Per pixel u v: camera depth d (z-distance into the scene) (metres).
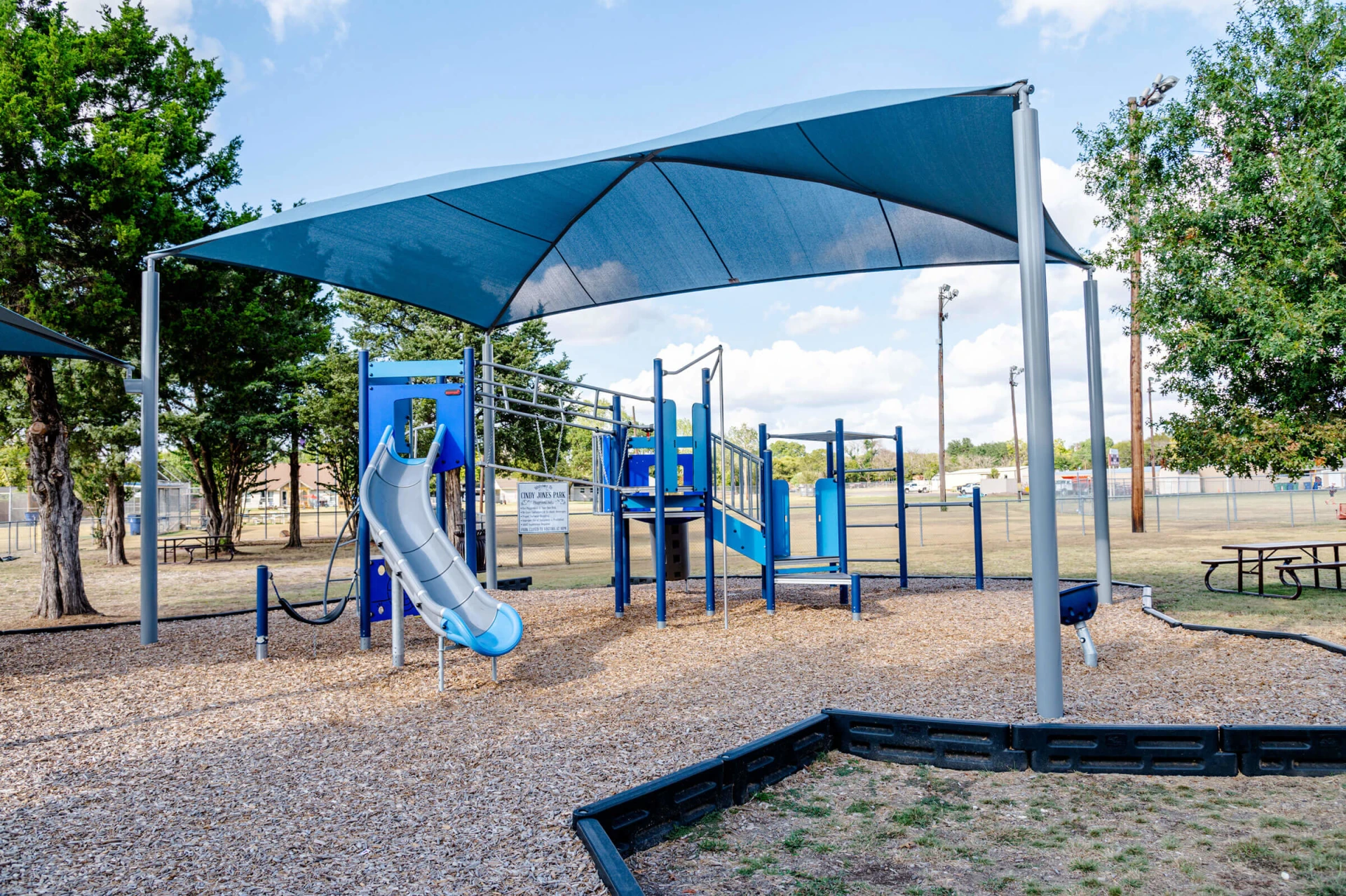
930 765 4.02
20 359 10.75
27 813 3.46
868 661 6.23
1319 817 3.23
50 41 10.09
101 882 2.76
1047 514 4.62
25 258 9.77
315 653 7.04
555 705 5.15
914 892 2.69
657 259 9.98
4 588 14.34
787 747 3.88
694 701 5.14
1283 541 17.05
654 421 8.28
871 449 93.19
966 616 8.31
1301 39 7.23
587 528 35.00
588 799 3.44
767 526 8.78
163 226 10.73
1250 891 2.64
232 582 14.68
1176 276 7.64
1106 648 6.57
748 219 8.97
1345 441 6.97
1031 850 3.00
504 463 24.67
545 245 9.30
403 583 5.90
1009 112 5.02
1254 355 7.27
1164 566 13.38
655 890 2.74
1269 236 7.22
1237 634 6.89
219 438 23.06
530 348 24.00
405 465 7.39
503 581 11.55
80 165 9.91
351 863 2.86
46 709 5.29
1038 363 4.64
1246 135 7.28
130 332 11.46
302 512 61.22
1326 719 4.45
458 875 2.74
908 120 5.28
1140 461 22.27
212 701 5.44
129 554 23.78
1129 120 8.16
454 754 4.17
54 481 10.37
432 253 8.84
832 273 10.45
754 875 2.85
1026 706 4.86
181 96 12.15
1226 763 3.78
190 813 3.41
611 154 5.73
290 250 8.04
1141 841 3.05
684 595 10.47
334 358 23.59
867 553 18.00
